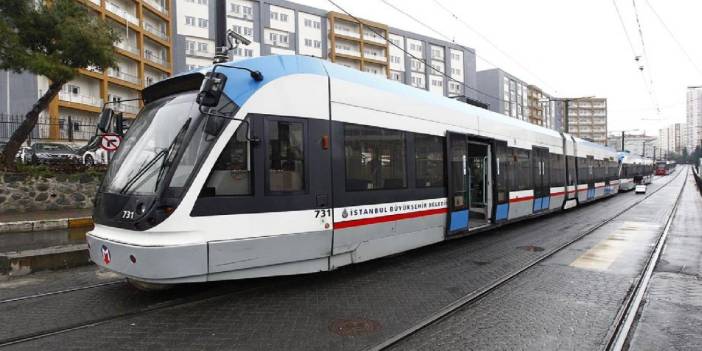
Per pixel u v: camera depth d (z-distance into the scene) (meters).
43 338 4.82
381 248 7.94
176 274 5.33
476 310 5.92
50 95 14.66
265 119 6.17
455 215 10.09
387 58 75.94
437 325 5.36
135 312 5.65
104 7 42.78
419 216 8.88
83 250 8.41
